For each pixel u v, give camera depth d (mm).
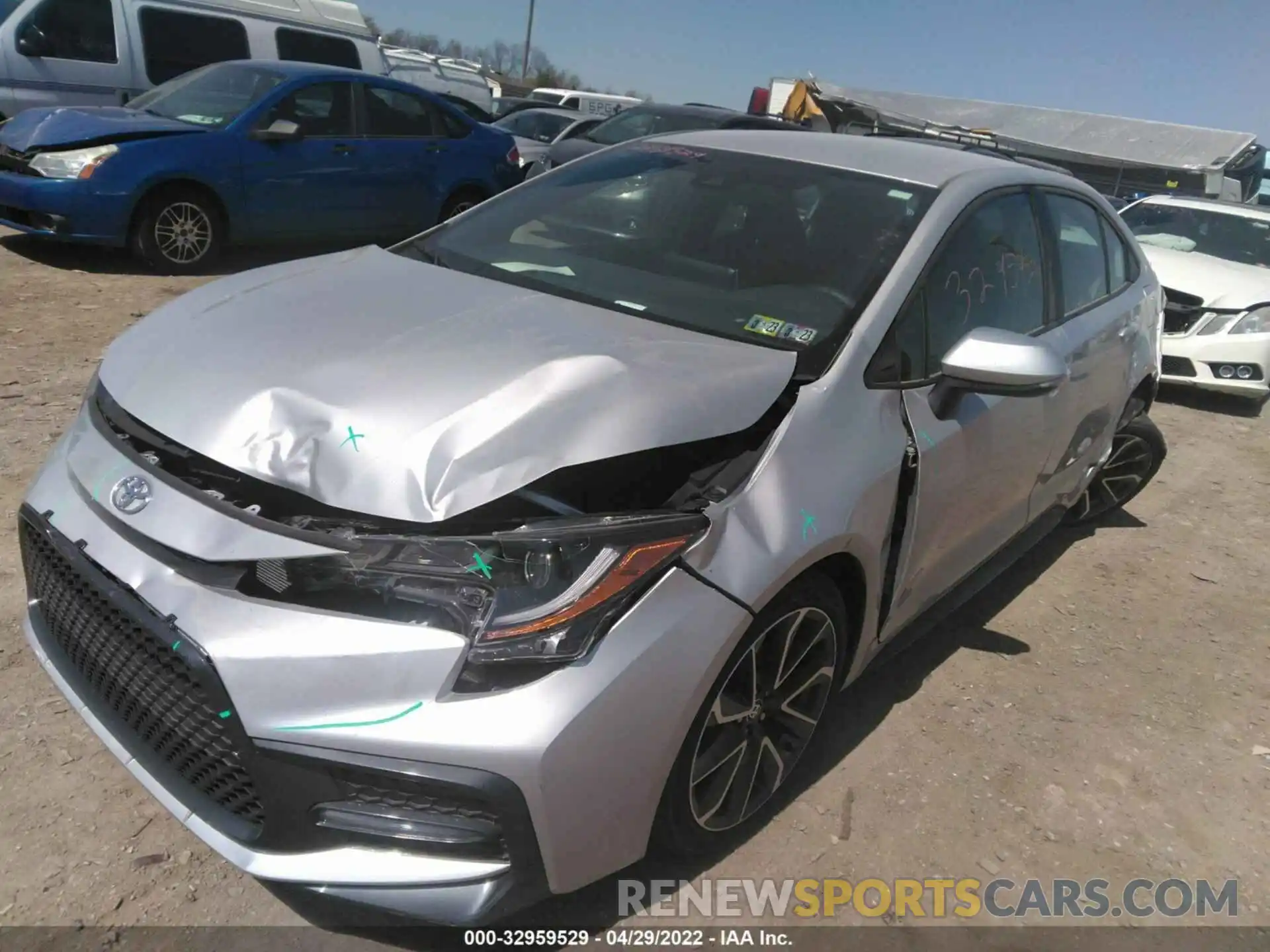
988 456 3057
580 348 2375
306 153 8242
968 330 3010
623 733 1944
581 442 2078
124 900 2201
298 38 11469
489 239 3254
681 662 2014
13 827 2348
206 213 7797
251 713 1863
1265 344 7430
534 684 1873
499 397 2135
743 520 2180
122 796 2486
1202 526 5348
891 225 2957
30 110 7773
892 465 2559
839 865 2561
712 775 2324
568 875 1991
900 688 3379
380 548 1909
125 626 2076
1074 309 3740
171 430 2176
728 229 3062
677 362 2379
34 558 2400
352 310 2555
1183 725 3410
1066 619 4074
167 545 1991
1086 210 4016
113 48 9875
